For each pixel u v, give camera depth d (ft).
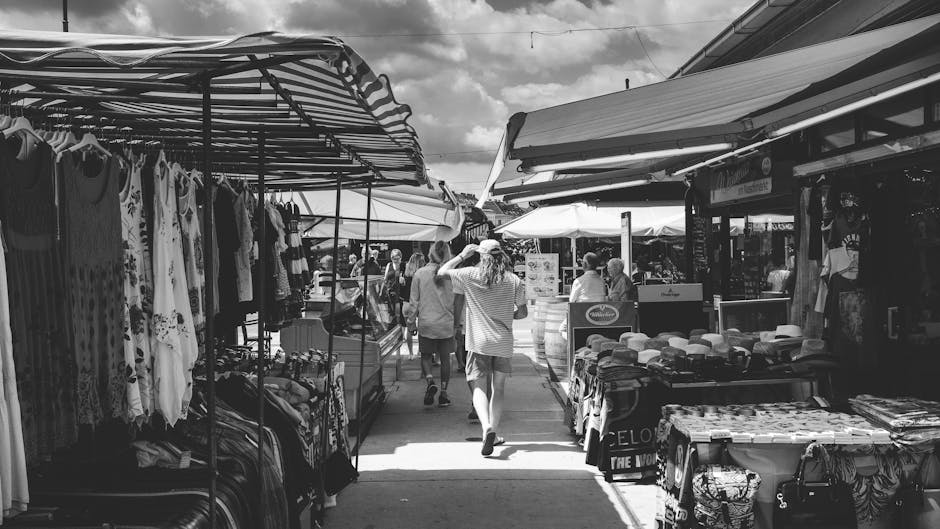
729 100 16.55
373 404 27.27
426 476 19.98
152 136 12.48
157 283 11.14
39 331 8.74
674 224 48.01
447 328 28.96
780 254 29.55
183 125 11.30
